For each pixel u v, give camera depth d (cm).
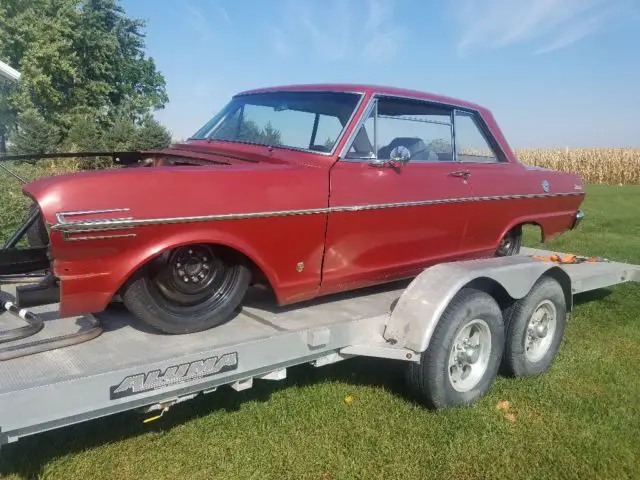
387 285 446
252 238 321
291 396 379
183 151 407
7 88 2739
